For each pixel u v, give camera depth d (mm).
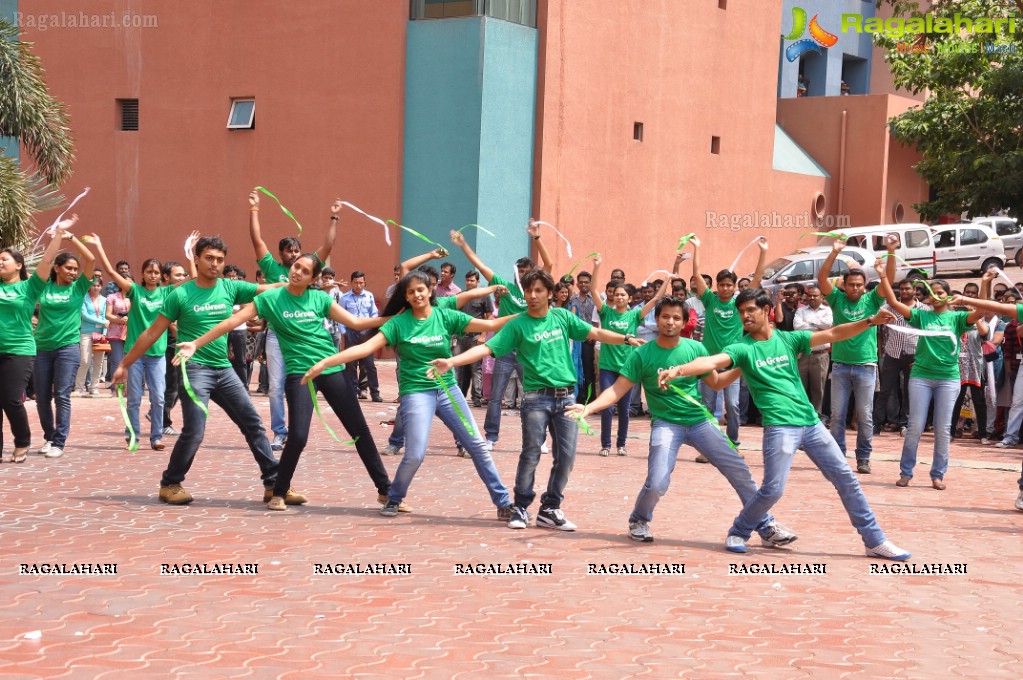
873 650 6012
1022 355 15586
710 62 29766
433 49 24531
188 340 9234
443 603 6609
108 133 28062
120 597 6461
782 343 8297
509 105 24703
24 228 21109
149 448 12820
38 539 7836
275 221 26219
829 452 8266
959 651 6047
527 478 8844
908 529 9484
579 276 17984
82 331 18219
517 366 13320
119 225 28016
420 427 8961
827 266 12680
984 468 13625
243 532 8312
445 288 17312
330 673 5301
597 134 26531
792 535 8531
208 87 26938
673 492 10977
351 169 25312
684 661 5691
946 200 23516
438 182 24609
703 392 14344
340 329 18734
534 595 6875
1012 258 34344
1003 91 21906
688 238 13023
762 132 31875
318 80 25625
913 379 11898
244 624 6039
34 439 13336
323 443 13719
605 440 13531
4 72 21703
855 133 35219
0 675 5090
